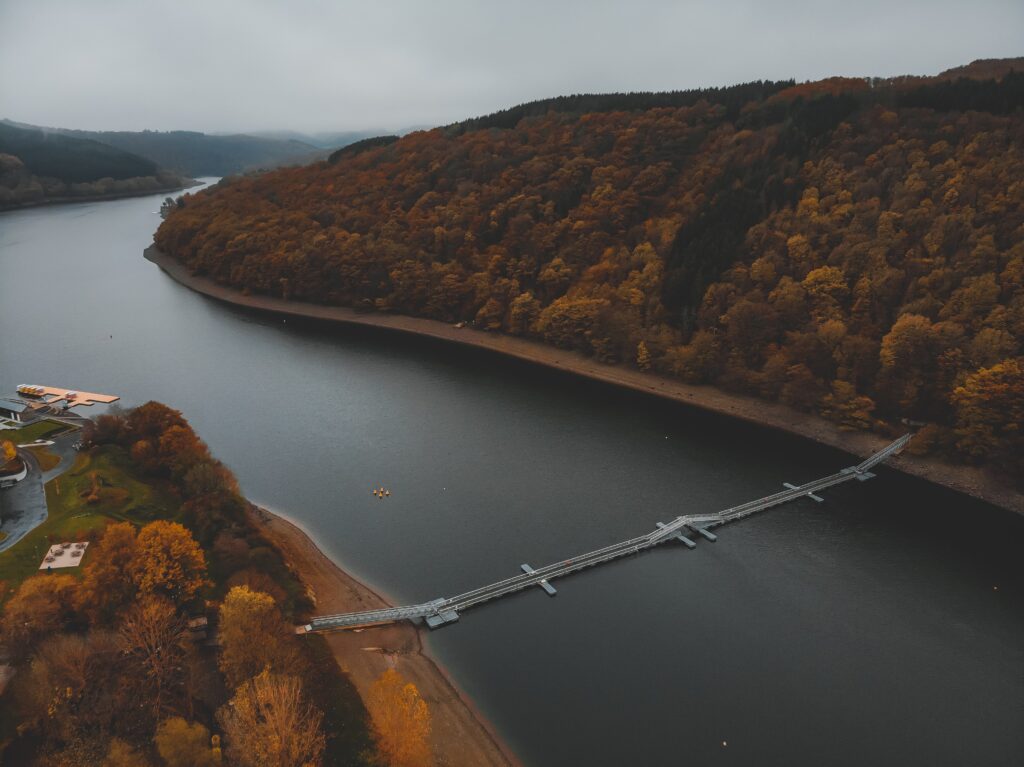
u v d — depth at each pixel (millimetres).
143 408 130875
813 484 133125
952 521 122062
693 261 191250
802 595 102812
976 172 165375
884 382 150875
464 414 167875
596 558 109438
